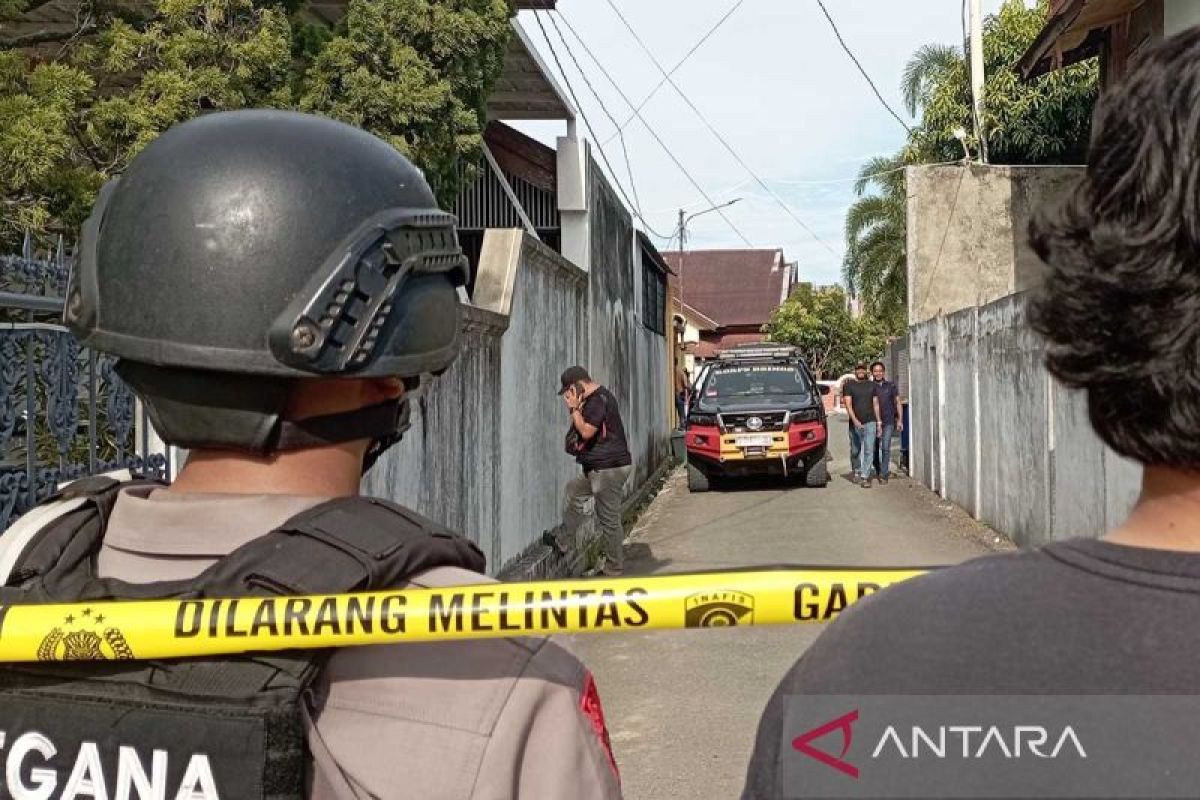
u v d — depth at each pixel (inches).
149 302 45.1
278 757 39.4
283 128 48.4
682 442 808.9
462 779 40.2
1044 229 35.4
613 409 339.0
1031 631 31.0
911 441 617.0
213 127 48.9
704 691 214.4
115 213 48.1
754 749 35.7
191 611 40.8
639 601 41.9
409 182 50.0
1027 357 354.0
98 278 47.3
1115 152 33.4
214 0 215.8
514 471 298.0
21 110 174.2
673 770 174.9
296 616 40.3
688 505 532.1
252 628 40.3
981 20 623.8
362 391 47.9
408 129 272.8
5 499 113.4
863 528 425.1
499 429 279.6
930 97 860.0
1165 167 31.4
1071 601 31.4
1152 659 29.6
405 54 268.8
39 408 125.1
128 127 198.1
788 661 232.4
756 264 2288.4
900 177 997.2
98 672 42.3
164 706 40.2
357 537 43.3
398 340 46.5
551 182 462.9
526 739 42.1
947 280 599.5
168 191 46.3
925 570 43.4
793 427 563.5
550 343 356.5
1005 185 592.4
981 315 427.5
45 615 41.7
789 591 42.3
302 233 45.1
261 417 45.2
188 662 41.2
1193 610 30.1
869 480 582.6
